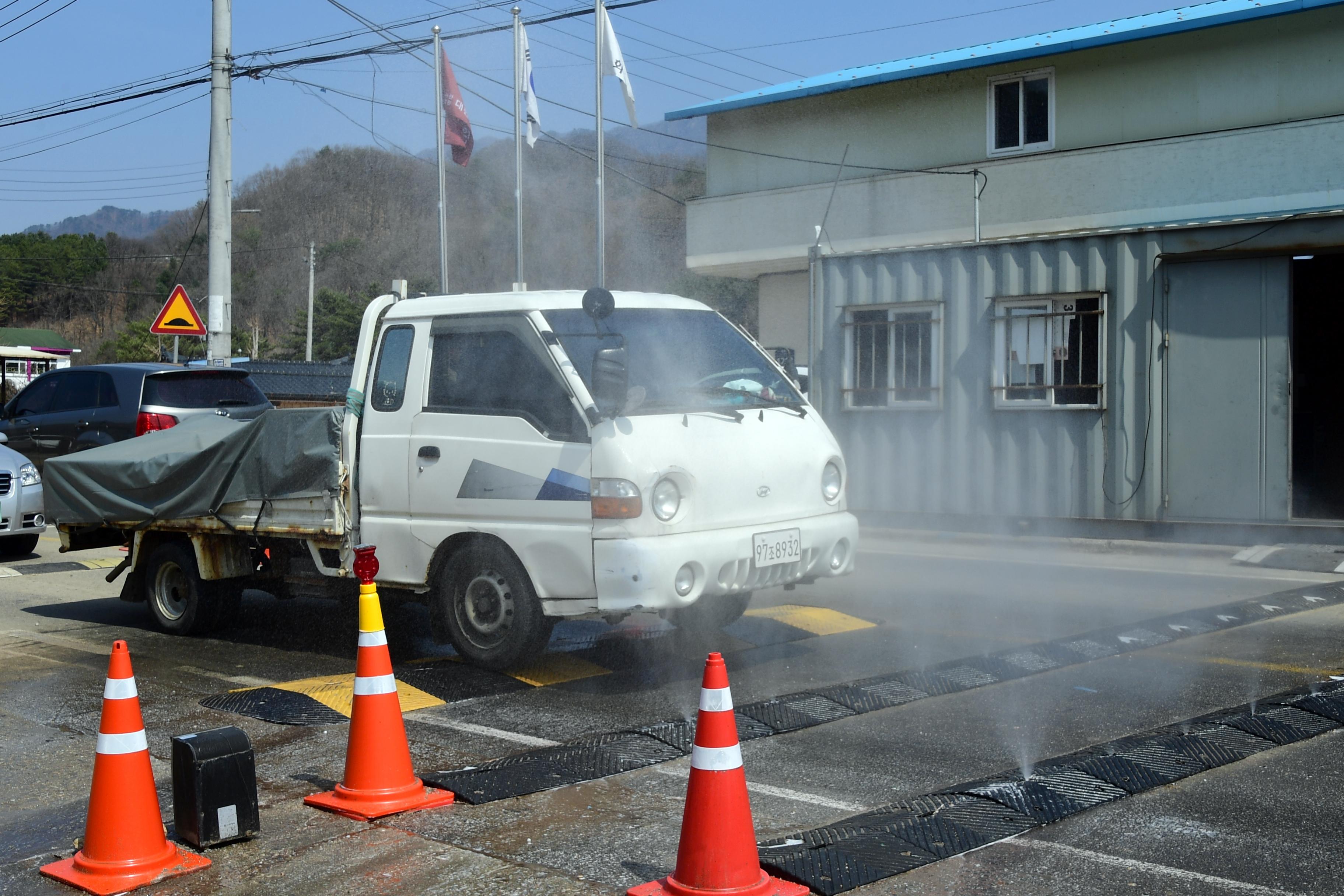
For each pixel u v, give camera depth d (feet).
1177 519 39.45
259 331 222.89
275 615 28.76
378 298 23.22
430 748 17.25
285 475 23.31
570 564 19.83
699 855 11.37
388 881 12.38
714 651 23.68
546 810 14.46
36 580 34.78
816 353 45.96
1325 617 26.40
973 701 19.72
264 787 15.65
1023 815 14.05
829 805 14.83
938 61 76.84
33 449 46.57
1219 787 15.19
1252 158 63.98
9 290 279.90
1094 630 24.84
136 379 44.73
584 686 20.83
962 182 73.00
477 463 20.98
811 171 79.77
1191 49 65.67
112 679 12.80
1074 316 40.70
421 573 21.91
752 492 20.88
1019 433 41.75
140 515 26.03
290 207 248.32
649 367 21.31
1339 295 47.93
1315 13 62.34
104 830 12.55
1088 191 68.74
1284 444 37.81
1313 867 12.59
